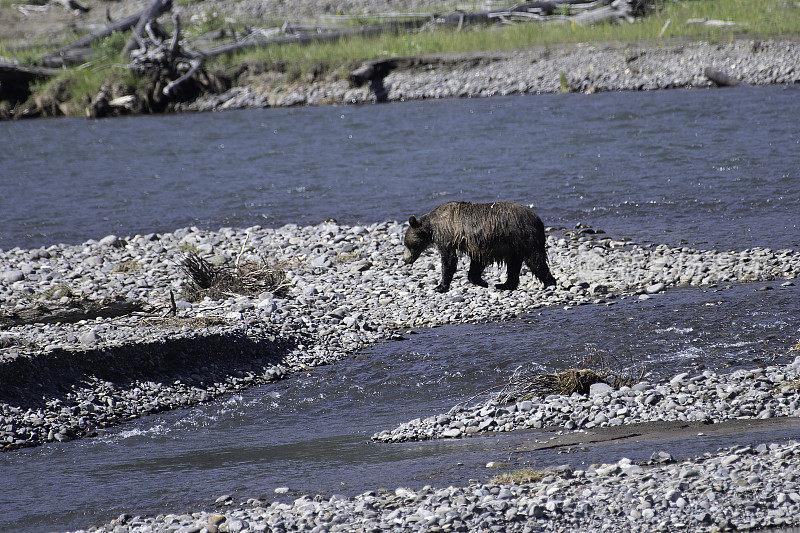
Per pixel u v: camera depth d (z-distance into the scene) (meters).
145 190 80.88
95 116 127.69
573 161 79.25
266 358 38.62
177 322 40.22
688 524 19.42
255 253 56.78
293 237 60.16
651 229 57.62
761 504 19.97
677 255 50.53
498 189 72.19
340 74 125.31
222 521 21.89
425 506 21.69
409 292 47.12
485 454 25.83
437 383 34.91
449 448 27.00
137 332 38.19
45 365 34.19
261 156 92.75
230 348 38.12
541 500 21.28
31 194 81.19
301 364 38.34
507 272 46.03
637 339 37.06
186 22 155.88
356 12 154.25
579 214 63.16
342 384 35.78
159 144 102.94
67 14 165.38
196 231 64.31
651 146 81.62
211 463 27.80
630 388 30.92
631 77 112.06
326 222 65.19
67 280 52.34
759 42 111.31
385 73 125.19
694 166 73.44
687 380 30.95
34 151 102.62
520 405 29.98
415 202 70.25
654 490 21.17
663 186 68.50
